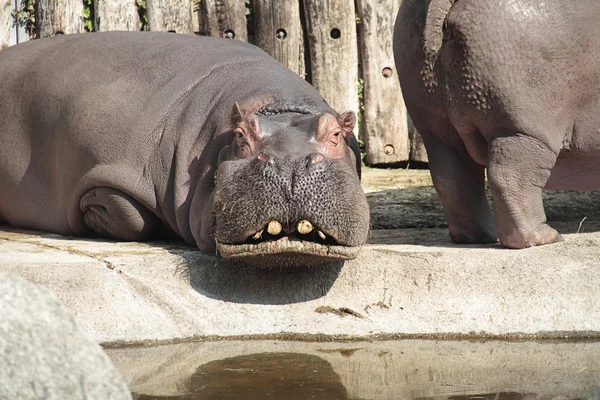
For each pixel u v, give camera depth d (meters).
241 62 15.10
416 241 15.05
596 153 13.23
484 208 14.44
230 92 14.17
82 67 16.27
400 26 13.73
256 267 12.29
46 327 6.64
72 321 6.77
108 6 21.59
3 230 17.17
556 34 12.38
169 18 21.58
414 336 11.46
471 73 12.66
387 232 16.41
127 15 21.64
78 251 13.66
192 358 10.58
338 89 21.80
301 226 11.03
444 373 9.82
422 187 19.72
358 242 11.45
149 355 10.76
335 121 12.05
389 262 12.33
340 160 11.70
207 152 13.76
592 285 11.62
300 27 21.89
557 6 12.38
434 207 18.03
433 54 13.04
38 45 17.62
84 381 6.56
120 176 14.67
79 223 15.86
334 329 11.58
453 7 12.77
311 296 12.08
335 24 21.69
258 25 21.80
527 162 12.83
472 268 12.09
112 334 11.30
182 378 9.68
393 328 11.56
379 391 9.16
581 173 13.76
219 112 13.90
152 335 11.41
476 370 9.93
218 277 12.32
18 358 6.46
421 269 12.17
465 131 13.37
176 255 12.69
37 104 16.62
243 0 21.77
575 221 17.02
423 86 13.42
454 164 14.11
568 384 9.35
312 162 11.20
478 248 13.30
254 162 11.31
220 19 21.75
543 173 12.96
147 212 14.82
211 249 12.70
